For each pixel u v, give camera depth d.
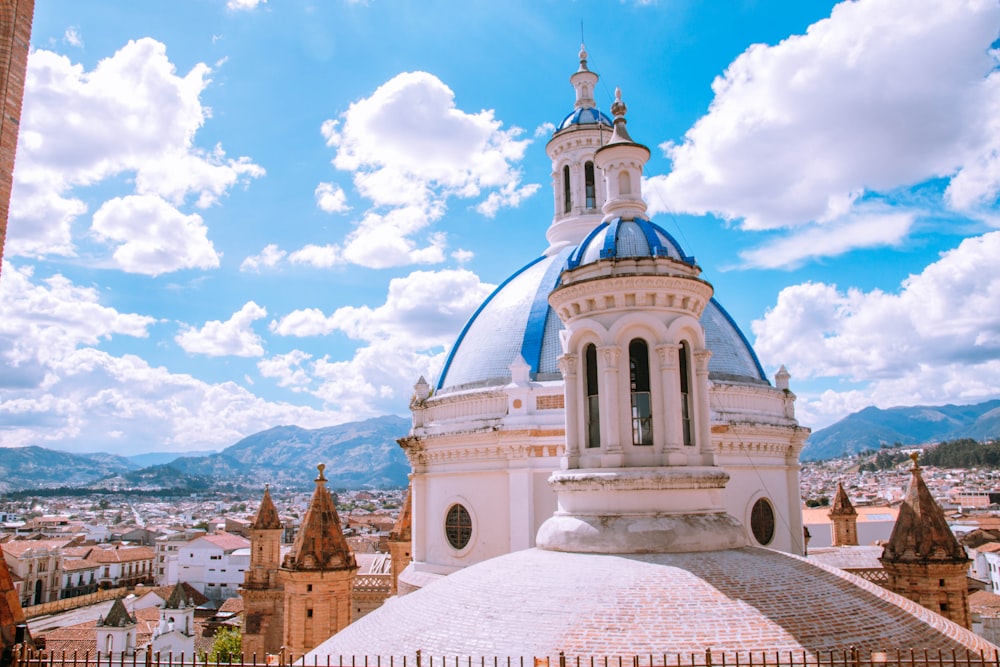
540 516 31.78
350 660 16.14
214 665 14.81
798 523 36.28
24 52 16.62
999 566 108.75
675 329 20.91
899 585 27.48
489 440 33.06
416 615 17.84
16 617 14.27
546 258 41.25
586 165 43.84
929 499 27.83
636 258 21.11
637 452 20.50
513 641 15.22
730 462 33.41
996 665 14.30
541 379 34.19
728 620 15.30
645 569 17.55
